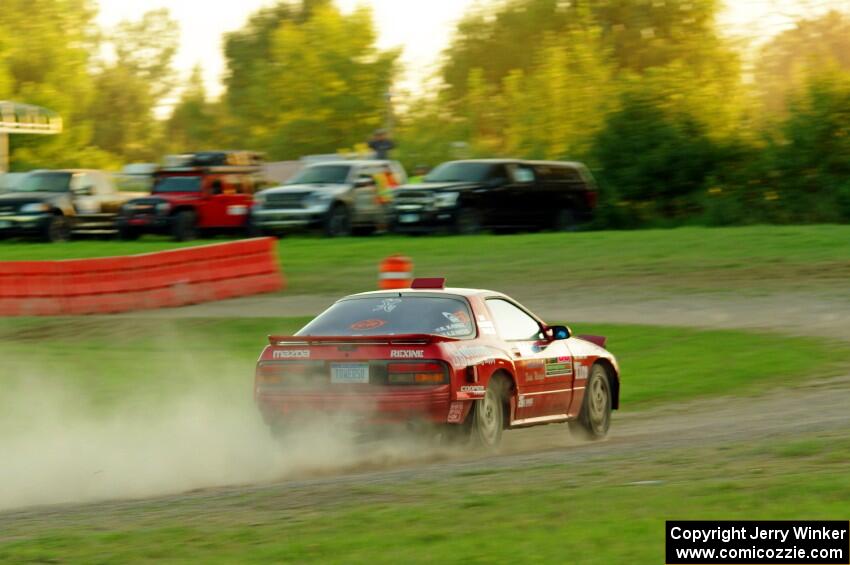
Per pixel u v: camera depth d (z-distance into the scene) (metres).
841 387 34.50
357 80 181.88
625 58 183.75
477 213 83.12
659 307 53.06
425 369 23.38
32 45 177.25
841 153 115.25
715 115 121.25
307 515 17.28
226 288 58.81
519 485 18.97
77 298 53.94
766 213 118.31
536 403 26.14
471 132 152.25
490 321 25.61
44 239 86.00
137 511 18.73
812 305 52.62
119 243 84.19
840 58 146.50
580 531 14.90
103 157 173.25
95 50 194.62
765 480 17.91
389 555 14.09
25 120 129.25
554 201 88.69
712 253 68.25
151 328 48.91
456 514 16.52
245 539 15.52
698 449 22.20
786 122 117.31
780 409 31.00
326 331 24.83
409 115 162.25
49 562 14.69
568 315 51.19
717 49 171.88
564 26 188.25
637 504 16.52
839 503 15.89
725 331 45.84
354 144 182.12
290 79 183.50
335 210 85.38
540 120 141.00
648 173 119.62
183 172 88.19
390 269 44.03
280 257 72.44
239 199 90.00
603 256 68.19
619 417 31.72
